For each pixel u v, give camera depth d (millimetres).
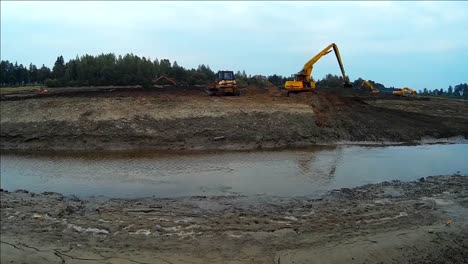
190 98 29188
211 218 10672
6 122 25484
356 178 15633
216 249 8750
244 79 49344
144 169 17719
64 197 13523
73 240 9516
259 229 9766
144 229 9977
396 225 9781
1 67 71562
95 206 12164
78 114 25438
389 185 13836
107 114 25234
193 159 19531
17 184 15938
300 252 8469
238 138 22984
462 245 8547
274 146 22625
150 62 56406
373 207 11180
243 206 11922
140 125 24016
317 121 25141
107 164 18844
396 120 26172
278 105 27234
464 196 12078
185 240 9258
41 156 21031
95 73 54906
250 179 15711
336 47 33594
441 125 25297
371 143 23453
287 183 15031
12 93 40375
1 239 9734
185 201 12602
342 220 10211
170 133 23312
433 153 20453
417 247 8508
